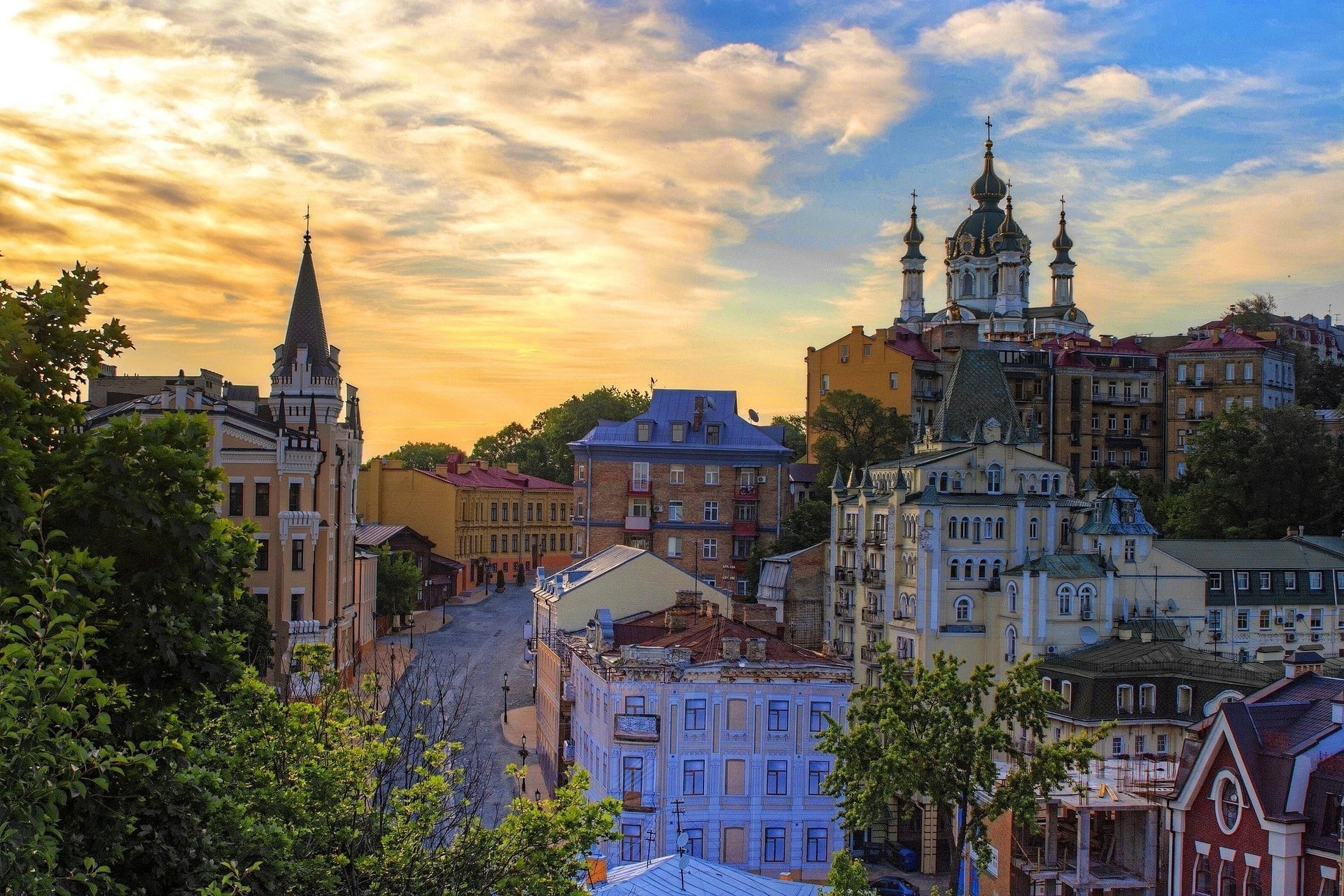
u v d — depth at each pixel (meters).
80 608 25.70
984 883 70.38
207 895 25.62
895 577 101.94
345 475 109.00
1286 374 182.50
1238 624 104.19
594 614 93.31
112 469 29.66
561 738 85.38
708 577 142.75
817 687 73.06
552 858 35.66
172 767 28.83
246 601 78.19
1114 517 98.31
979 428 103.81
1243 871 53.94
